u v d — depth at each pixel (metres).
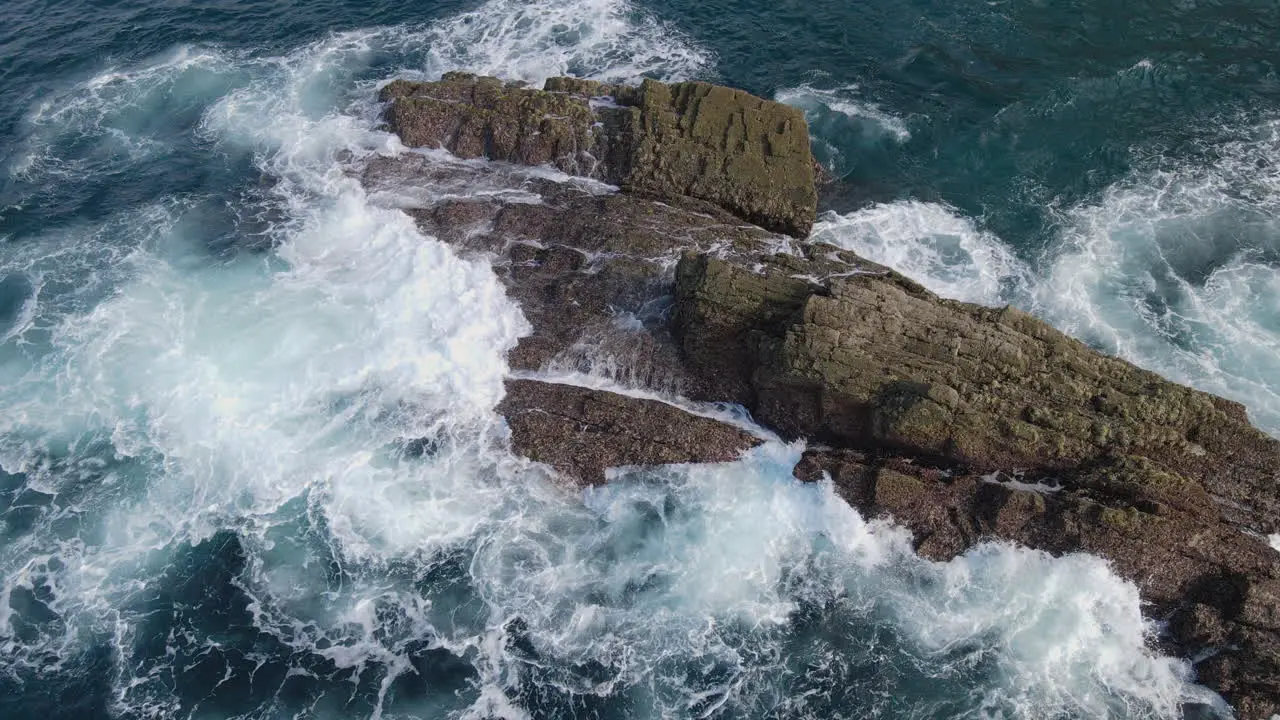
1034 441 24.61
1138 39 41.75
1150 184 35.53
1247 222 33.81
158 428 28.56
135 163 38.16
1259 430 25.50
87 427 28.72
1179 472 24.95
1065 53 41.38
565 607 24.62
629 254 31.33
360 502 26.72
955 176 36.47
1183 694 22.67
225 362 29.94
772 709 22.69
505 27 45.00
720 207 34.16
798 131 34.81
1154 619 23.66
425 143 36.97
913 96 39.84
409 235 33.06
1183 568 23.41
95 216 35.81
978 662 23.30
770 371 26.36
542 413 28.03
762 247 31.72
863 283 27.52
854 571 25.00
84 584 25.28
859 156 37.38
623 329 29.66
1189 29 42.03
